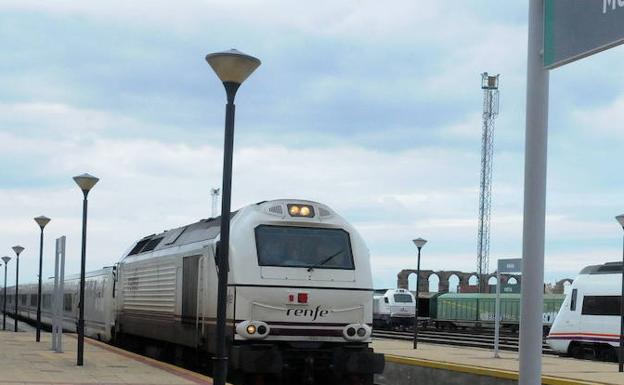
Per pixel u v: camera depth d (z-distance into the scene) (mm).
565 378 15250
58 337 21469
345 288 15016
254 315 14430
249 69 10273
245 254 14680
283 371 14758
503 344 31047
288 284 14664
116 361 18766
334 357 14711
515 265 20719
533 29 6215
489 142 63812
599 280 24891
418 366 19188
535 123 6195
